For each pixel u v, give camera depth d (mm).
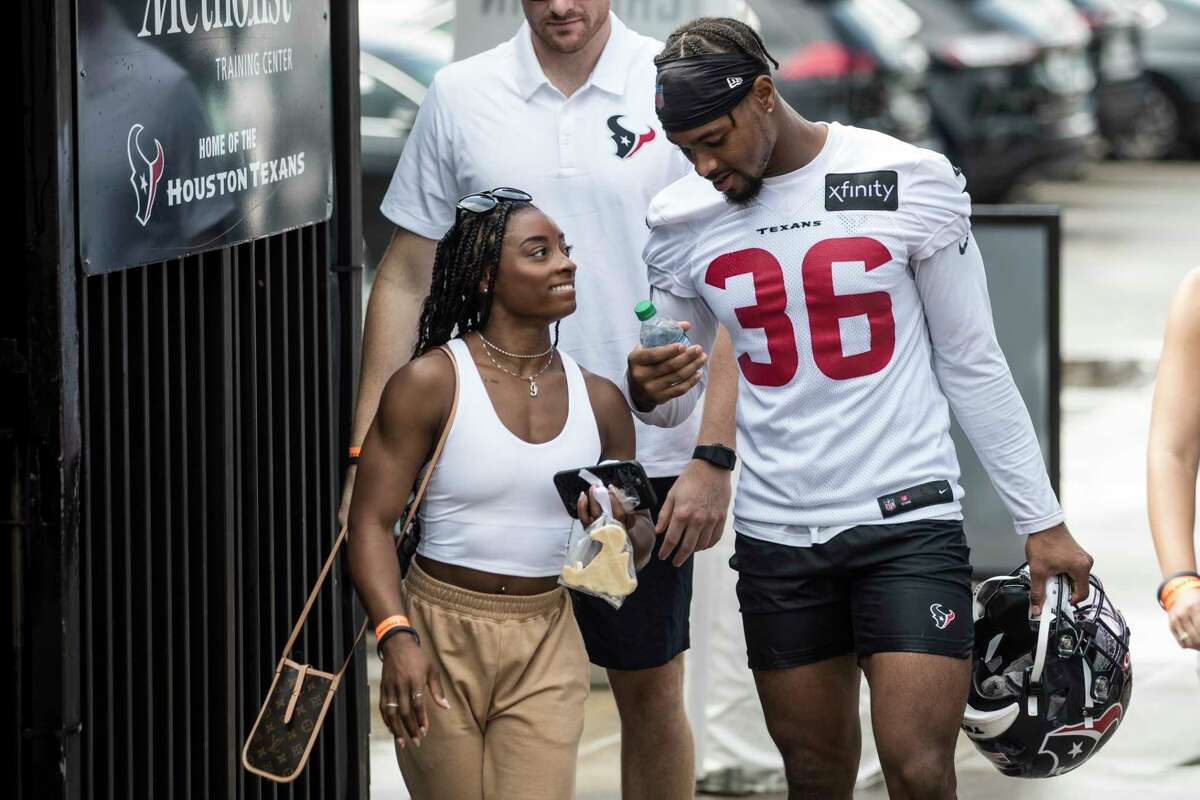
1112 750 9250
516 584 5781
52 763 4934
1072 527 13422
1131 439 16109
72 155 4867
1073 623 6258
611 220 6961
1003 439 6273
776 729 6469
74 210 4902
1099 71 32531
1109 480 14773
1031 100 25234
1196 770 9016
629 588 5617
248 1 6051
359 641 6055
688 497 6543
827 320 6094
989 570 10969
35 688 4914
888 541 6086
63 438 4859
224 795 5957
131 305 5410
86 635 5109
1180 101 32719
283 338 6492
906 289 6141
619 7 8766
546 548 5793
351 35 7047
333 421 7066
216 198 5812
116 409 5312
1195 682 10109
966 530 11008
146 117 5293
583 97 6941
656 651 7066
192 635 5840
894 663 5992
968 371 6254
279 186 6379
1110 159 33250
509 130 6992
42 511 4871
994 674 6375
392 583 5629
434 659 5793
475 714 5832
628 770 7316
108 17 5039
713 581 8812
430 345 5941
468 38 8992
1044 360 10914
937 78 25125
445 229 7230
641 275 6984
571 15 6715
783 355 6176
